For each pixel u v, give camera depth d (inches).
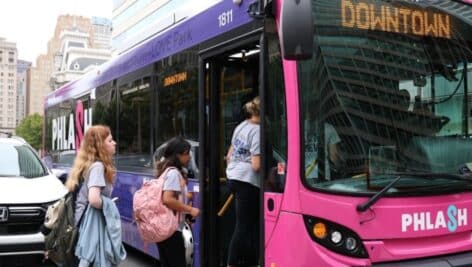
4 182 284.8
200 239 213.5
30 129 3516.2
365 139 158.2
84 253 173.5
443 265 153.6
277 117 164.2
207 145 216.8
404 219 153.6
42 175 314.2
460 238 163.3
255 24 183.6
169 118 253.0
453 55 175.9
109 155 183.6
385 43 166.1
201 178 215.2
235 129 203.8
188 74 234.2
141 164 286.7
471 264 157.9
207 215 214.4
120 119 323.3
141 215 191.8
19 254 257.9
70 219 178.4
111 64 345.4
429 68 170.7
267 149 168.1
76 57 3149.6
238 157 199.6
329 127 156.3
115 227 178.9
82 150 182.5
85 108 402.3
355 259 148.3
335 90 158.6
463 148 172.6
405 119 164.4
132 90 304.2
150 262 313.4
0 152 323.3
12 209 261.6
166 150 199.5
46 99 564.1
